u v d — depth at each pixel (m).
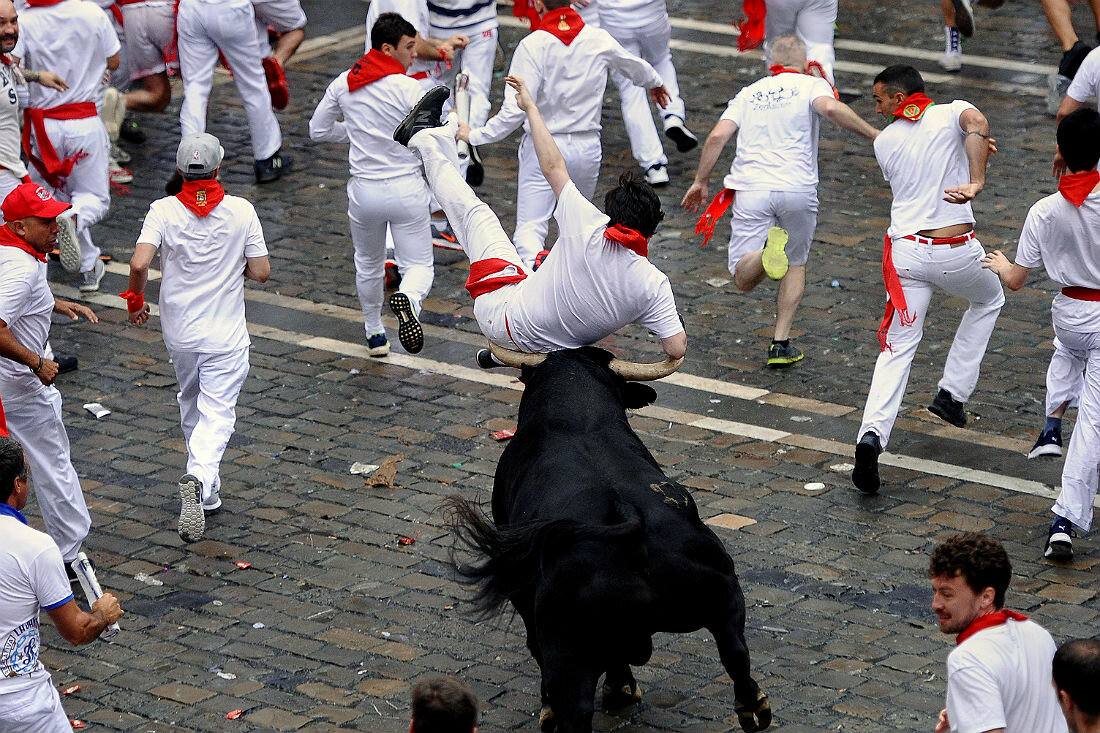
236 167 21.73
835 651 10.70
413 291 15.29
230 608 11.52
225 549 12.40
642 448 9.40
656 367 9.95
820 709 9.97
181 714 10.12
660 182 20.53
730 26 27.33
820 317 16.78
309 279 18.14
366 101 15.08
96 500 13.29
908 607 11.27
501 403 15.09
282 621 11.32
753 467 13.56
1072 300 11.66
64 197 18.09
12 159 15.72
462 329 16.84
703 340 16.30
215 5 20.20
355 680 10.51
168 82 22.19
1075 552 12.04
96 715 10.12
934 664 10.52
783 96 15.17
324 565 12.13
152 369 16.00
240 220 12.70
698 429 14.33
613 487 8.76
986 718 6.86
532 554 8.52
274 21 21.44
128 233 19.69
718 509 12.80
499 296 10.48
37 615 8.41
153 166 21.95
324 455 14.01
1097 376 11.66
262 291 17.80
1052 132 21.78
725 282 17.75
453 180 11.47
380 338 16.08
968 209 13.02
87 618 8.52
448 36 20.23
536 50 16.14
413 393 15.31
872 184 20.52
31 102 17.59
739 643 8.57
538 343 10.23
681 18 27.78
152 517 12.99
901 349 13.04
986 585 7.03
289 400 15.15
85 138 17.69
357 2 28.97
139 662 10.78
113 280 18.30
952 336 16.20
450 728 6.55
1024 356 15.66
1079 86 15.74
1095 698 6.58
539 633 8.53
